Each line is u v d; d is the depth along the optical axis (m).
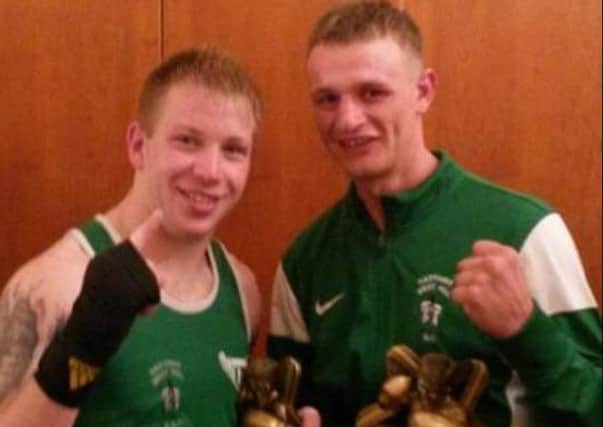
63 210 1.92
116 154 1.92
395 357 1.23
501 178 1.98
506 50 1.96
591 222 2.00
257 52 1.93
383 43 1.28
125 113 1.91
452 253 1.29
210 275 1.28
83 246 1.18
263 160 1.96
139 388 1.15
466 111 1.97
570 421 1.18
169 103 1.18
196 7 1.92
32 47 1.89
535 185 1.99
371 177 1.31
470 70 1.96
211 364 1.22
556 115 1.98
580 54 1.97
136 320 1.16
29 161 1.91
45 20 1.89
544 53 1.97
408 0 1.94
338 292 1.37
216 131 1.17
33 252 1.92
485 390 1.27
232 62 1.22
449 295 1.28
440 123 1.97
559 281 1.26
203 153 1.17
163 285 1.16
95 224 1.20
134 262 1.05
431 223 1.31
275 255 1.98
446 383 1.22
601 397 1.20
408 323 1.30
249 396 1.27
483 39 1.96
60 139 1.91
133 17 1.90
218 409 1.22
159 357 1.17
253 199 1.97
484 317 1.16
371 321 1.32
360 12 1.30
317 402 1.39
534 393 1.19
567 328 1.26
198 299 1.24
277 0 1.92
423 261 1.30
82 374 1.03
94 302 1.03
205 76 1.17
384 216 1.33
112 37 1.90
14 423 1.05
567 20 1.96
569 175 1.99
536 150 1.98
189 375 1.19
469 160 1.98
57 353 1.04
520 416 1.28
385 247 1.33
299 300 1.43
